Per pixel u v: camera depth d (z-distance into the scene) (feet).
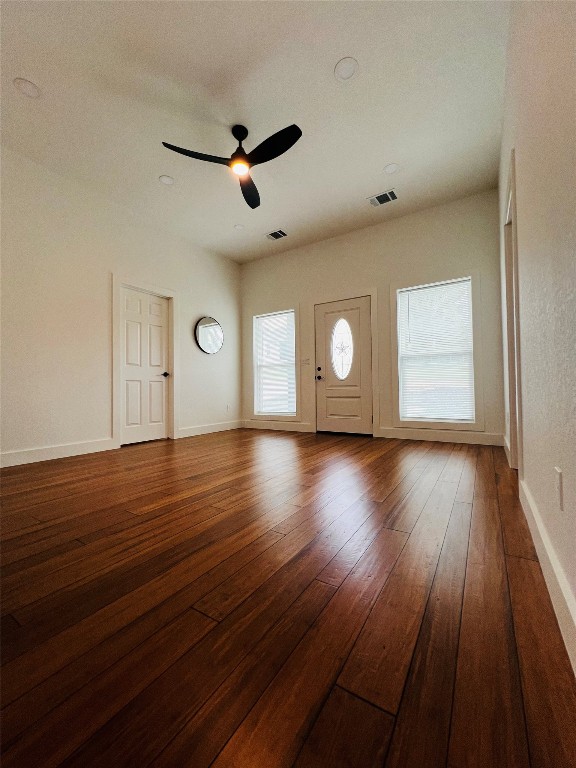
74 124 8.35
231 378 17.03
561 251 3.05
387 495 6.50
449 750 1.93
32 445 9.66
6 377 9.20
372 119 8.30
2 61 6.71
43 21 5.99
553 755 1.89
